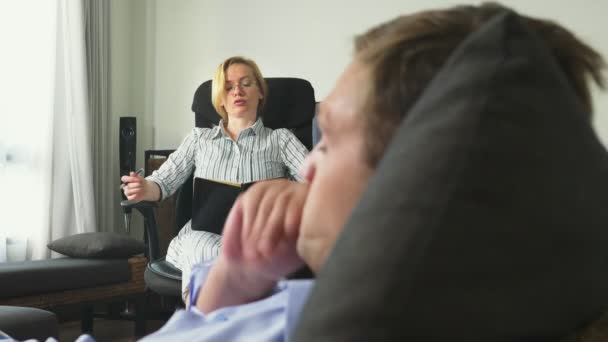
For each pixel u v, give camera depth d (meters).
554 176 0.24
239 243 0.47
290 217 0.46
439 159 0.23
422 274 0.22
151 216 2.63
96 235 3.18
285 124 3.05
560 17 3.43
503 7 0.32
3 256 3.49
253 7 4.24
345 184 0.33
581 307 0.26
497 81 0.25
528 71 0.25
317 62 4.06
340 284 0.23
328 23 4.02
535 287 0.23
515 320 0.23
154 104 4.55
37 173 3.67
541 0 3.46
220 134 2.97
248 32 4.27
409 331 0.21
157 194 2.80
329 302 0.23
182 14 4.46
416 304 0.21
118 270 3.11
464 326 0.22
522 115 0.24
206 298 0.58
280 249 0.46
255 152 2.93
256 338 0.50
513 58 0.25
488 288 0.22
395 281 0.22
